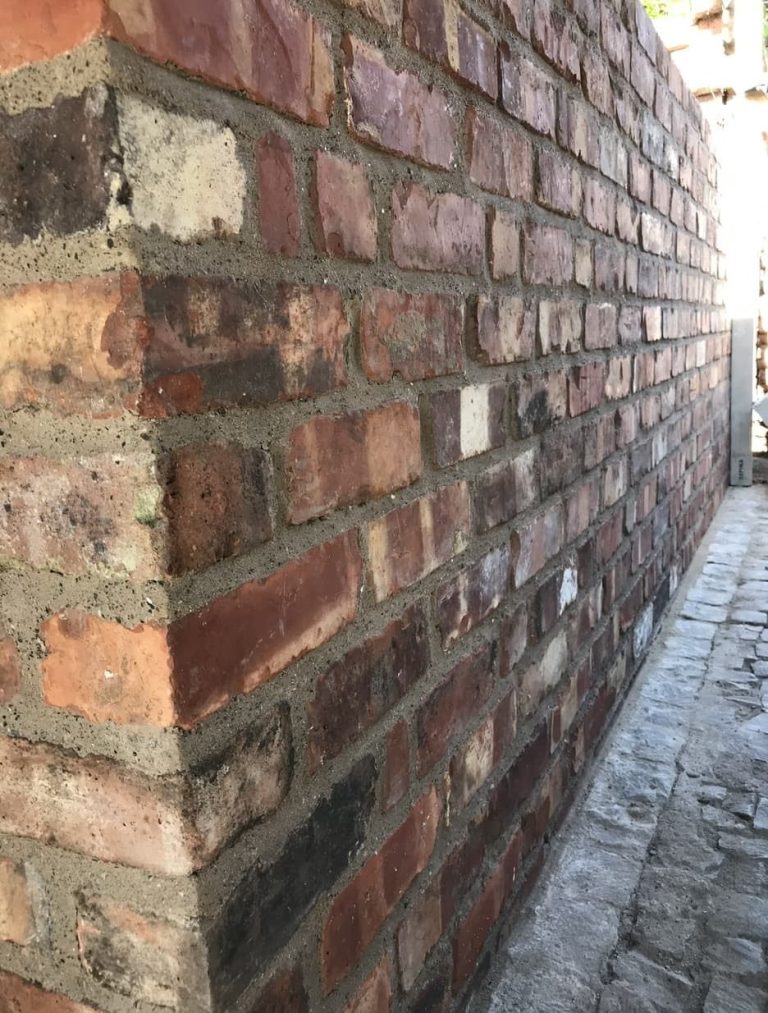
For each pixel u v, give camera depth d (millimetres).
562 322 1433
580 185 1510
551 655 1438
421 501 959
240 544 656
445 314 1004
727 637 2453
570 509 1513
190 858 621
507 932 1280
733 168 3984
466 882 1119
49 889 677
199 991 642
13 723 660
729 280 4004
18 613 637
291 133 708
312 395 748
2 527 627
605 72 1640
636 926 1310
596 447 1658
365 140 820
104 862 649
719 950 1259
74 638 617
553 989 1188
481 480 1122
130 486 572
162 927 638
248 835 683
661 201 2229
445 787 1047
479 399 1109
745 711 1999
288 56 698
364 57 813
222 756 645
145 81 551
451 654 1054
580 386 1540
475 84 1062
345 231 792
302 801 756
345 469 805
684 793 1666
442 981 1059
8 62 551
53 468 596
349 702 826
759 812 1597
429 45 941
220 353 625
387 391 879
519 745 1305
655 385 2225
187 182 589
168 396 574
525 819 1344
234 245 641
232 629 650
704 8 4020
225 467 635
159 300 562
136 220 544
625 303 1854
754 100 3990
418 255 936
